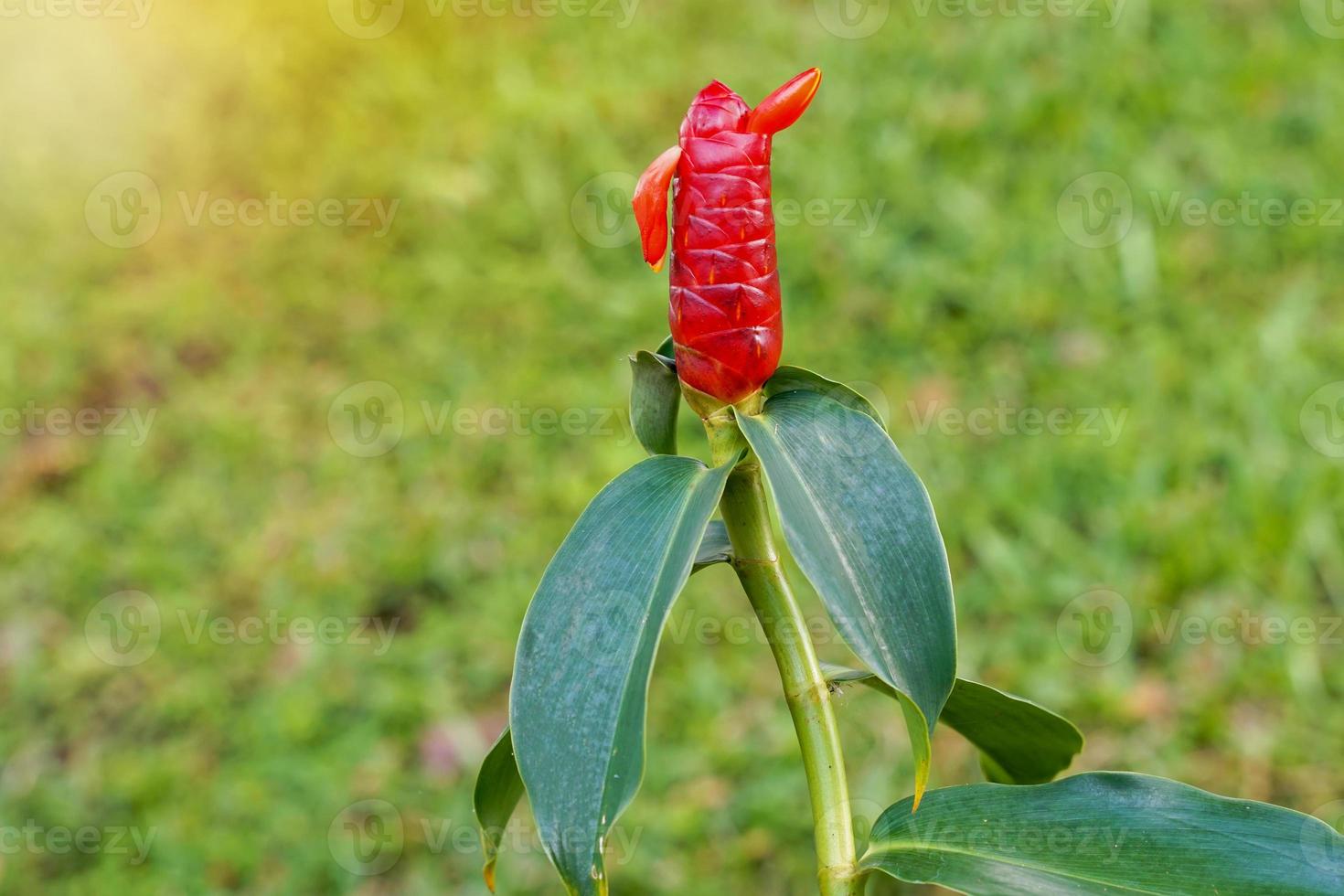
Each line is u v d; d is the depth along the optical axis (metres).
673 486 0.96
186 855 2.94
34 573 3.68
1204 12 4.71
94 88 5.41
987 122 4.42
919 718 0.89
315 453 3.91
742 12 5.23
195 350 4.34
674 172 0.98
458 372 4.07
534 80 5.12
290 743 3.14
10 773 3.20
